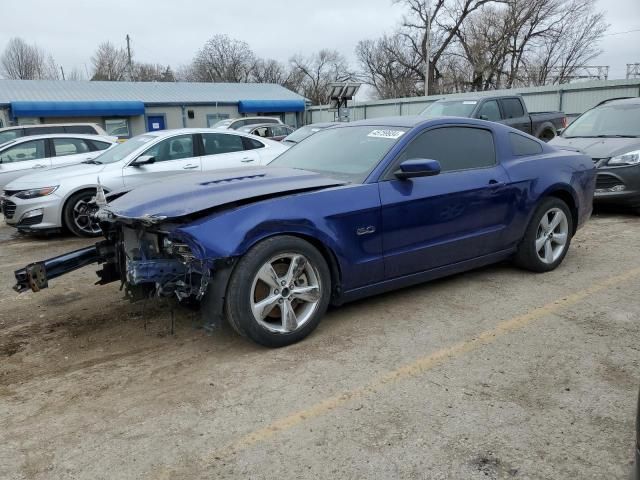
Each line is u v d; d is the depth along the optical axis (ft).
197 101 109.70
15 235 28.55
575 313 14.15
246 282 11.54
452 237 14.90
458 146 15.46
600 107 31.22
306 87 218.59
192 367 11.71
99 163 27.63
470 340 12.68
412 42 160.66
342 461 8.51
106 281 14.61
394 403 10.08
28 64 204.13
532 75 150.92
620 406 9.79
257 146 30.63
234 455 8.74
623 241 21.63
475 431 9.16
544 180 16.81
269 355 12.12
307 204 12.35
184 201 12.04
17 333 13.97
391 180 13.76
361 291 13.57
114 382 11.18
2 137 42.83
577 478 7.98
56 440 9.25
